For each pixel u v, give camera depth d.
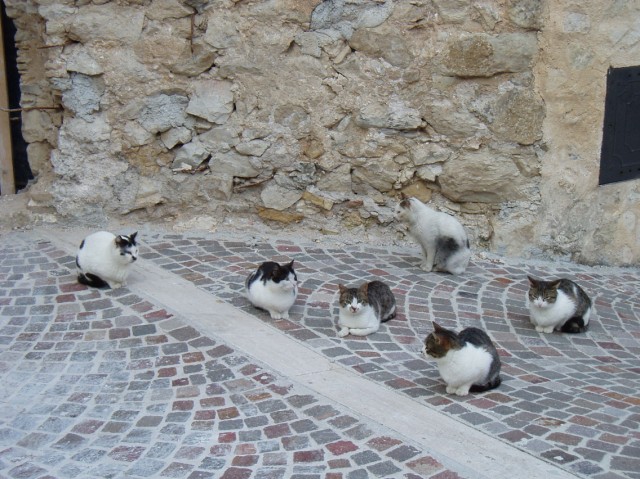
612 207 4.78
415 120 4.57
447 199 4.71
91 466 2.46
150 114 4.62
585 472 2.42
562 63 4.46
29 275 3.96
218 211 4.78
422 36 4.51
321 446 2.56
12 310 3.57
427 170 4.64
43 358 3.15
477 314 3.83
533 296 3.61
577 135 4.61
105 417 2.75
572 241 4.71
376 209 4.72
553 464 2.46
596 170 4.68
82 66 4.52
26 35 4.86
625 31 4.54
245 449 2.55
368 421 2.71
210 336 3.34
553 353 3.48
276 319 3.54
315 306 3.72
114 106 4.60
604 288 4.43
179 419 2.73
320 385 2.96
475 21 4.44
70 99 4.57
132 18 4.51
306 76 4.60
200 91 4.62
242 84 4.62
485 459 2.49
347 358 3.21
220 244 4.51
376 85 4.58
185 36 4.55
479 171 4.56
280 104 4.63
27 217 4.66
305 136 4.66
